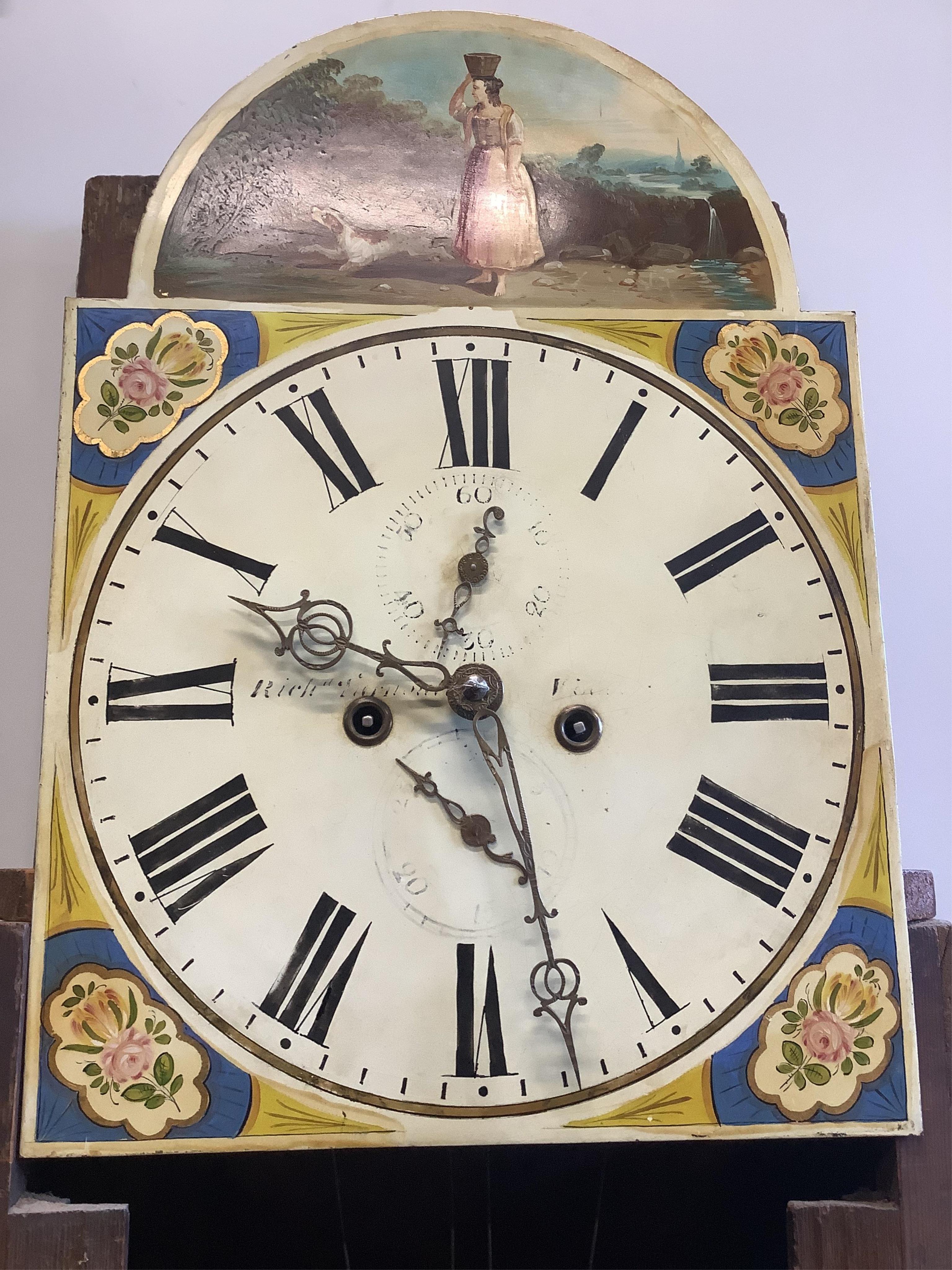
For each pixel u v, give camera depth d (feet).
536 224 2.11
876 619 2.01
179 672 1.92
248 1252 2.01
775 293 2.11
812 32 2.61
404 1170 2.04
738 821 1.95
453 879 1.91
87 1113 1.82
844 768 1.97
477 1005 1.88
